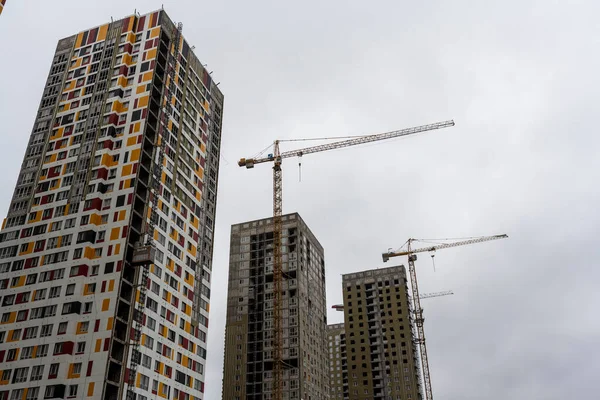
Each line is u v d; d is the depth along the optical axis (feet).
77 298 300.81
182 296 353.31
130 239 321.73
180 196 375.86
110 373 287.28
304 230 573.33
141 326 307.78
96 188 334.65
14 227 341.21
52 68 404.36
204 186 411.34
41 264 320.29
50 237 328.08
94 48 399.65
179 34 413.80
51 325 296.92
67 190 341.82
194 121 415.03
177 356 334.24
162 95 376.89
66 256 317.22
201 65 444.55
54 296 306.14
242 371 492.54
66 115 376.48
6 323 306.96
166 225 352.90
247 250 559.79
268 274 537.65
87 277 308.81
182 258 362.53
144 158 353.31
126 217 322.34
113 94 370.73
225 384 492.13
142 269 318.24
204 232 397.80
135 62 383.86
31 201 347.56
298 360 484.74
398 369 646.33
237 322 519.19
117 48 391.45
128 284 310.24
